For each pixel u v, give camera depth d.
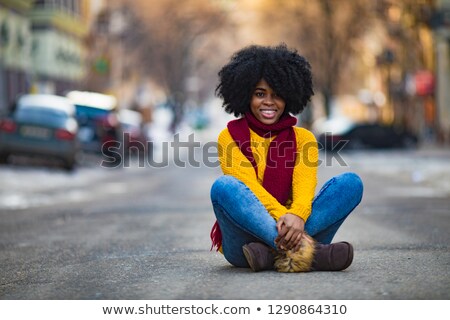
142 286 6.96
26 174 28.84
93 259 9.16
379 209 16.17
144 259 8.83
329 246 7.08
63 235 12.31
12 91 57.50
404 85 63.06
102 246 10.59
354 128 56.41
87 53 83.56
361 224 13.11
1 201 20.45
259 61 7.30
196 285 6.85
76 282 7.41
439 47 62.19
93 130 39.62
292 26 74.19
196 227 12.95
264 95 7.32
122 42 95.12
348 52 70.88
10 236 12.43
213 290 6.54
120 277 7.56
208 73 141.50
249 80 7.30
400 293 6.27
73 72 78.06
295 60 7.38
